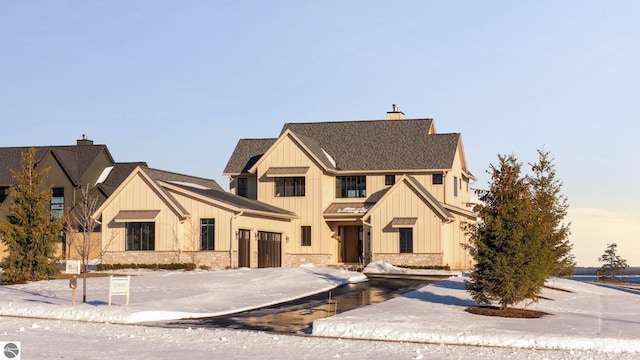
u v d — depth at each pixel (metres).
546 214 40.94
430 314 29.75
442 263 53.81
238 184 64.44
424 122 64.25
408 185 55.06
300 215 59.78
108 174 69.44
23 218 42.94
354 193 61.41
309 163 59.81
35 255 42.88
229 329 26.31
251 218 53.38
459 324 27.06
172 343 23.08
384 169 60.50
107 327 26.42
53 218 64.94
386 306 31.92
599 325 28.06
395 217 55.22
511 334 24.30
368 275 46.56
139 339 23.73
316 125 66.44
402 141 62.66
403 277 45.78
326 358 20.98
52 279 43.72
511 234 31.73
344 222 60.38
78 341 23.27
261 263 54.91
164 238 51.53
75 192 66.06
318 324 25.59
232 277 41.97
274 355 21.31
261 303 32.62
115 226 52.56
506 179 32.75
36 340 23.39
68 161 67.31
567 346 23.44
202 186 60.31
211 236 51.31
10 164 67.62
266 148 65.69
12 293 36.34
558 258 42.03
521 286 31.56
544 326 27.52
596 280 61.53
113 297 34.38
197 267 51.09
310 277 41.97
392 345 23.42
